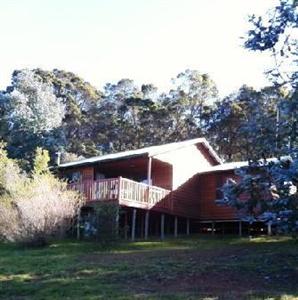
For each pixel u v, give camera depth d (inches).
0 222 830.5
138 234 984.9
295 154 474.9
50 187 840.9
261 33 491.2
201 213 1090.7
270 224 489.7
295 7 484.7
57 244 794.2
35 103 1964.8
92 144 2111.2
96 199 904.9
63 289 466.3
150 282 486.6
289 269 532.1
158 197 976.3
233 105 1860.2
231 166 1091.9
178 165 1063.0
